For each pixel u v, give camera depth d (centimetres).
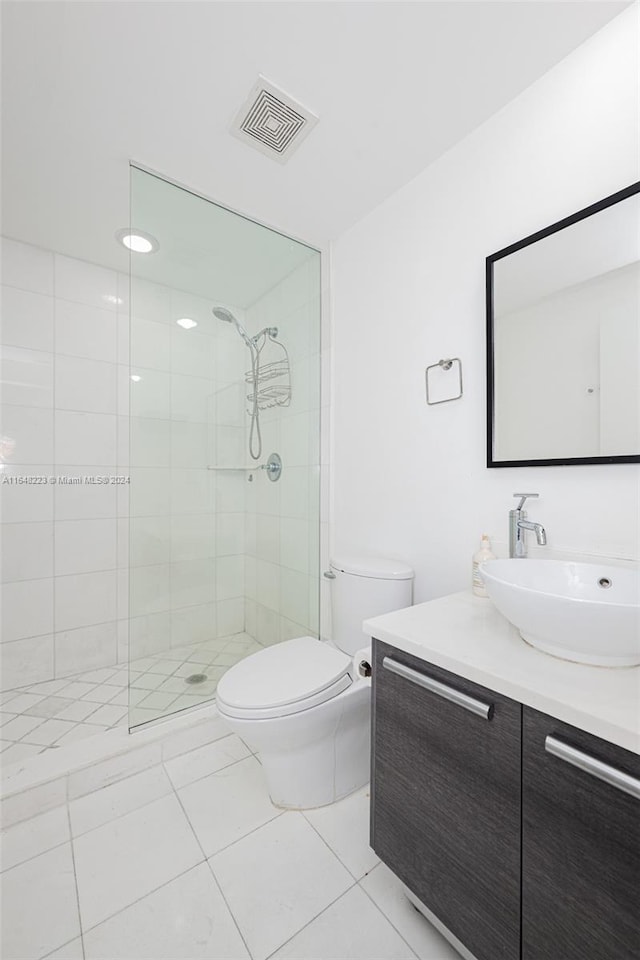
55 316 214
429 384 162
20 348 206
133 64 118
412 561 169
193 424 236
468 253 146
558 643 82
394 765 99
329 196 178
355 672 145
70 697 193
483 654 85
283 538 235
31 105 129
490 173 139
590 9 106
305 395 222
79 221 189
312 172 163
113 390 230
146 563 224
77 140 144
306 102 131
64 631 216
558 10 106
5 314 203
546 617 79
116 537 230
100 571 225
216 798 139
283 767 132
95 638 223
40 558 211
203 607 242
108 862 115
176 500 232
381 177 166
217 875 111
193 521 238
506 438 132
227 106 132
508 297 131
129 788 143
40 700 190
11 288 204
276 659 144
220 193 173
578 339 115
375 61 118
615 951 60
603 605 71
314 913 102
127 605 233
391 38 112
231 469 250
